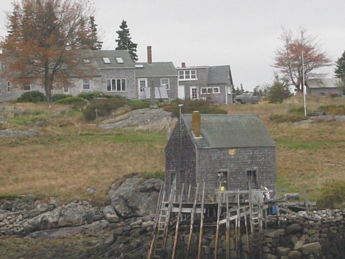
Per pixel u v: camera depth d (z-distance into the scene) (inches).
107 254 1779.0
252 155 1977.1
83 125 3201.3
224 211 1766.7
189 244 1699.1
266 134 2036.2
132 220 2143.2
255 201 1729.8
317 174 2410.2
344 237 1723.7
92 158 2738.7
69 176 2561.5
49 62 3587.6
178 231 1758.1
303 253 1657.2
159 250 1743.4
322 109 3363.7
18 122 3184.1
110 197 2281.0
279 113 3348.9
